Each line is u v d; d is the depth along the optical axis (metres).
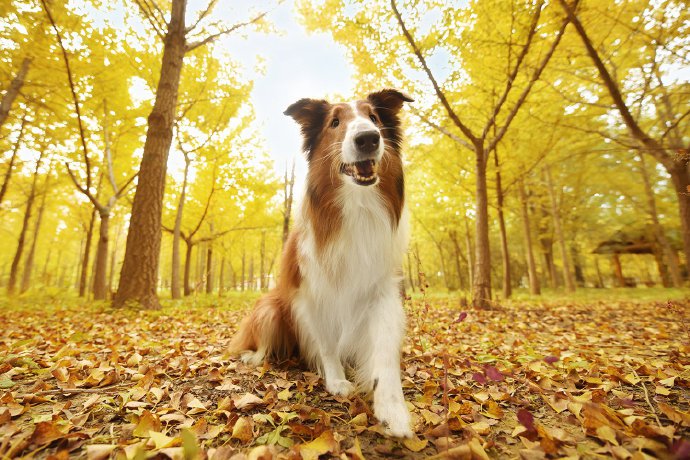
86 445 1.53
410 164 11.75
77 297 13.90
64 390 2.15
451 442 1.60
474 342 4.20
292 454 1.42
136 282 6.78
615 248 22.52
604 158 13.28
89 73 9.13
